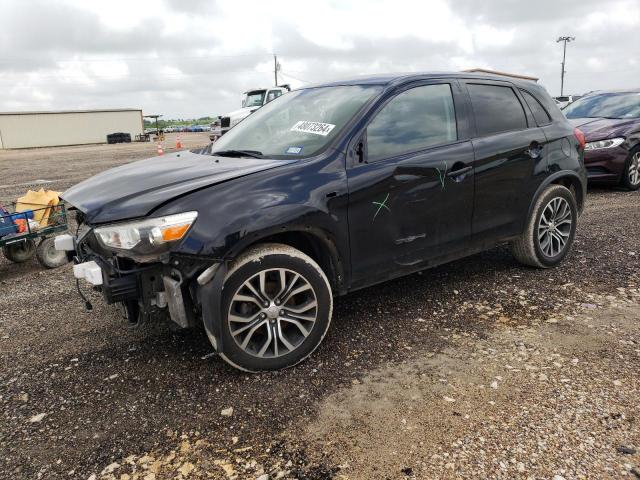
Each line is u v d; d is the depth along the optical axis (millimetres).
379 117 3494
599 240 5488
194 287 2963
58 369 3277
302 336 3164
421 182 3551
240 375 3084
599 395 2717
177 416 2721
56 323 4012
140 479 2285
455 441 2418
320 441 2467
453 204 3773
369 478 2215
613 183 8320
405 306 3982
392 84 3676
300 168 3143
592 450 2320
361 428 2545
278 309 3059
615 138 7980
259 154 3574
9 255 5652
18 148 54344
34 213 5484
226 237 2793
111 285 2857
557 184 4605
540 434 2438
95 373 3203
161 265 2928
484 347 3295
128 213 2814
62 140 57250
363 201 3285
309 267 3094
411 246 3609
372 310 3934
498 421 2547
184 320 2873
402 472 2236
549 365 3037
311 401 2791
